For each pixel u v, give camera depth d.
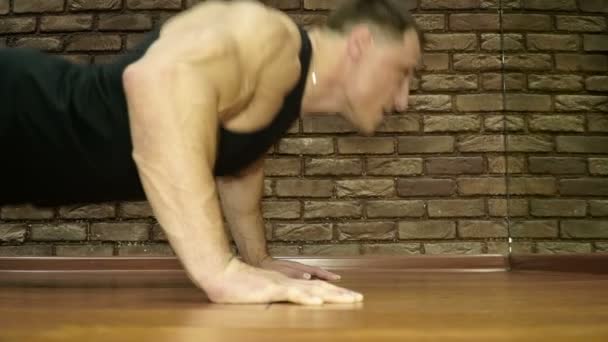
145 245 2.70
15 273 2.44
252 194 1.52
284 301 0.93
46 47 2.79
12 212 2.71
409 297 1.07
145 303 0.97
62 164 1.14
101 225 2.71
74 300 1.06
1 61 1.12
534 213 2.67
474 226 2.71
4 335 0.59
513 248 2.69
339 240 2.70
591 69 2.70
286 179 2.73
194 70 0.94
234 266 0.94
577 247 2.60
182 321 0.69
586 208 2.60
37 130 1.10
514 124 2.74
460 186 2.73
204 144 0.94
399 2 1.21
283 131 1.22
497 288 1.37
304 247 2.70
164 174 0.92
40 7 2.80
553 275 2.07
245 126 1.12
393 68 1.18
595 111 2.67
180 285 1.57
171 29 1.04
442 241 2.71
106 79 1.09
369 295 1.14
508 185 2.72
